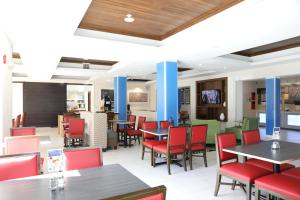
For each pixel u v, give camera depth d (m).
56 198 1.44
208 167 4.65
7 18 2.96
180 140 4.33
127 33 4.49
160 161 5.07
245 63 6.96
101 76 9.88
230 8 3.19
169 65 6.15
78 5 2.57
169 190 3.42
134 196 1.08
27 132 3.94
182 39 4.28
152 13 3.60
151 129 5.25
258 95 9.47
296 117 6.43
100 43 4.41
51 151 1.66
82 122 6.39
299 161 4.70
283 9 2.83
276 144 2.99
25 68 7.49
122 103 9.48
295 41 5.47
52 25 3.24
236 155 3.38
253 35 3.89
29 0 2.45
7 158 1.98
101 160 2.29
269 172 2.83
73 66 8.14
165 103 6.04
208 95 10.34
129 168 4.58
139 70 7.98
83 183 1.71
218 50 4.95
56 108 12.44
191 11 3.50
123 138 7.38
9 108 4.27
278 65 7.18
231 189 3.43
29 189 1.59
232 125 8.90
